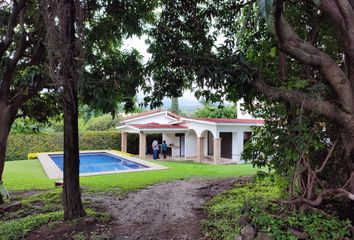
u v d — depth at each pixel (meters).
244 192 8.32
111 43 7.03
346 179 5.05
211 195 8.64
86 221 6.14
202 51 5.76
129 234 5.71
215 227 5.70
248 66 4.97
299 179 5.12
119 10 6.11
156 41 6.25
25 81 5.41
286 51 4.51
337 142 5.12
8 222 6.36
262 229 4.37
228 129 18.42
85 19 5.74
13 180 11.22
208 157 21.08
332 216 4.72
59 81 5.29
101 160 20.34
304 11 5.79
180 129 20.34
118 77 5.65
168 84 6.64
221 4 6.41
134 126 20.38
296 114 5.04
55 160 18.33
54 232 5.66
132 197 8.62
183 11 6.32
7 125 7.59
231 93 5.68
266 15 3.03
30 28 7.74
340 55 5.71
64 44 5.17
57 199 8.22
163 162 17.70
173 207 7.57
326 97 5.09
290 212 4.82
